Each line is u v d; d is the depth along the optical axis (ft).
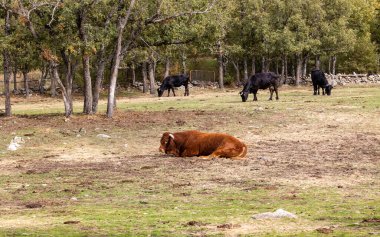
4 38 97.76
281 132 79.82
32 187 47.01
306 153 61.52
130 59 185.78
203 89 226.38
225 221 31.35
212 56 281.95
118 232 29.07
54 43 97.04
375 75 242.99
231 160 56.90
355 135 75.25
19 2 95.86
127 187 45.91
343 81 230.27
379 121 87.86
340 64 281.13
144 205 38.34
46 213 36.32
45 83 228.63
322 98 135.54
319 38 229.45
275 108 110.42
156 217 33.40
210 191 43.06
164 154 62.54
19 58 170.30
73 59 114.01
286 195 40.37
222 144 57.88
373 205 35.01
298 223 30.04
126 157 62.23
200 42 111.86
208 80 256.11
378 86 207.72
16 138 74.54
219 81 239.71
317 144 68.28
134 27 104.83
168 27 108.37
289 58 265.95
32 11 98.58
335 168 52.06
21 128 86.79
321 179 46.80
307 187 43.39
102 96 191.83
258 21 226.99
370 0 289.53
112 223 31.78
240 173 50.37
